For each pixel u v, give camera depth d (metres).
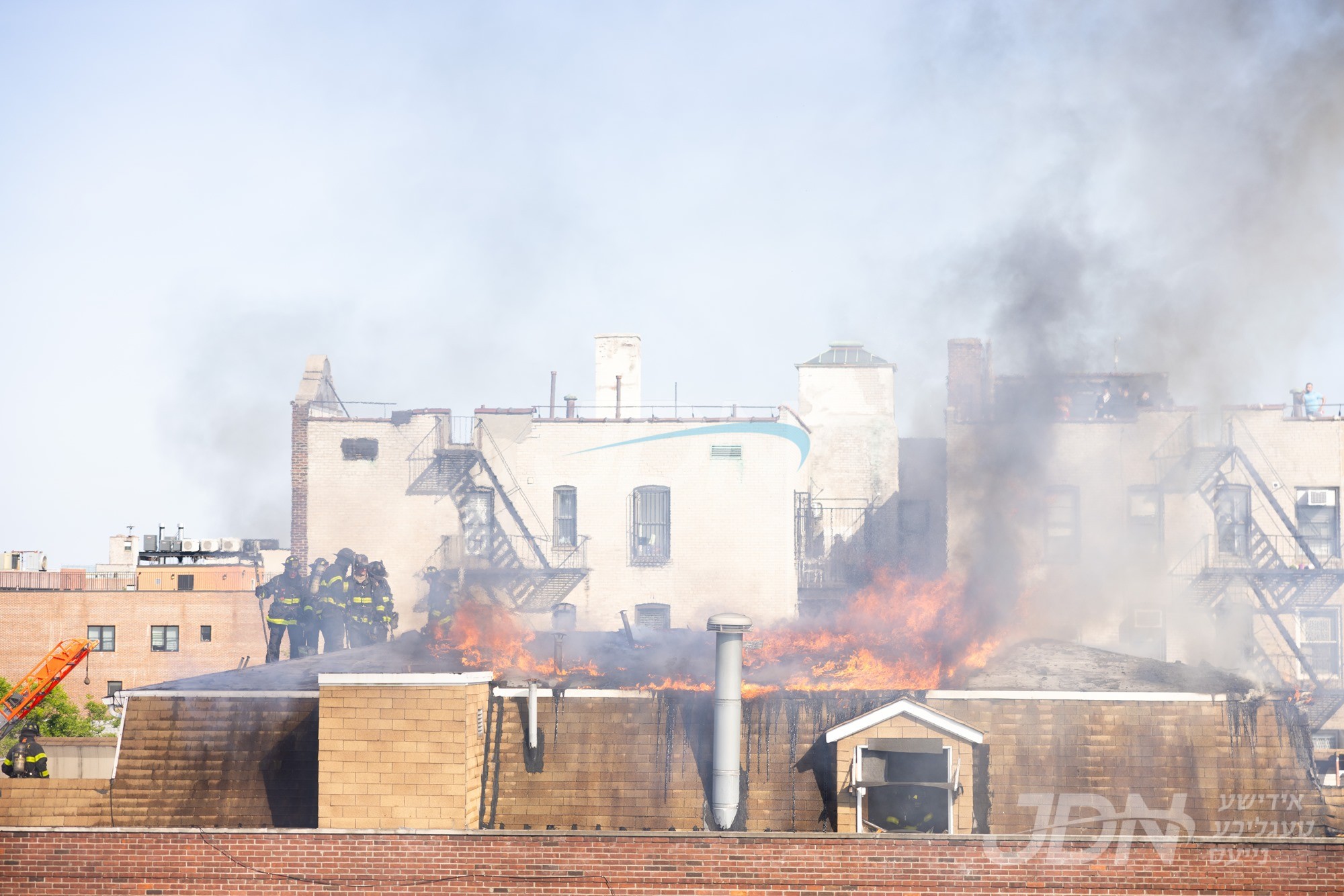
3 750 83.12
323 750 33.28
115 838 32.81
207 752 36.59
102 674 113.19
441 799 33.03
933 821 33.53
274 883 32.44
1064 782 34.09
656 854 32.00
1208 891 31.67
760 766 34.62
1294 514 78.44
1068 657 42.44
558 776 34.72
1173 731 34.97
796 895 31.78
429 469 86.44
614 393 95.56
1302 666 76.38
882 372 97.81
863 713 35.06
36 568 137.25
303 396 88.81
